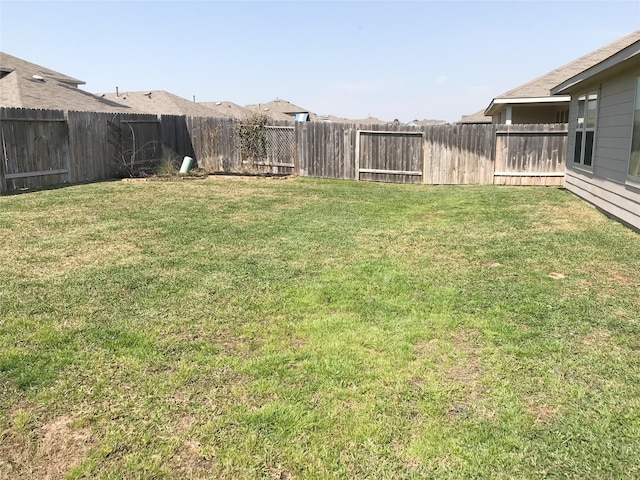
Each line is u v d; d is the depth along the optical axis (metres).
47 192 10.20
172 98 30.52
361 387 2.81
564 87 10.08
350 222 7.60
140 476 2.13
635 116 7.01
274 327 3.62
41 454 2.26
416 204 9.50
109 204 8.90
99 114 12.72
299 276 4.82
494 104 16.38
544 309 4.00
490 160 13.02
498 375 2.97
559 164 12.69
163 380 2.87
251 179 13.24
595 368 3.05
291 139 14.41
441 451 2.29
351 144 13.81
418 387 2.82
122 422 2.49
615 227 7.25
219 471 2.16
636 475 2.13
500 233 6.85
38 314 3.81
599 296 4.30
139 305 4.03
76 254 5.54
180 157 15.83
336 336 3.47
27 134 10.55
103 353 3.19
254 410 2.59
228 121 15.02
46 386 2.80
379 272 4.96
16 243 5.99
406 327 3.63
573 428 2.46
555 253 5.73
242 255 5.58
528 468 2.18
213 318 3.78
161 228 6.96
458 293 4.36
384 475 2.14
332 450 2.29
